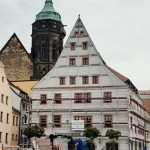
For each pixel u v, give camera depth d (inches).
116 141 2807.6
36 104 2984.7
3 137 2898.6
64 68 3024.1
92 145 2849.4
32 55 4859.7
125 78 3115.2
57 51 4803.2
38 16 4864.7
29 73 4539.9
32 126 2837.1
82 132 2866.6
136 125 3125.0
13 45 4613.7
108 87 2901.1
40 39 4785.9
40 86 3016.7
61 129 2906.0
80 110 2901.1
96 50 3014.3
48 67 4682.6
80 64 3011.8
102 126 2847.0
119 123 2819.9
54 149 2094.0
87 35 3061.0
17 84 4065.0
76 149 2231.8
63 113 2930.6
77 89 2952.8
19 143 3235.7
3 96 2928.2
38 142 2493.8
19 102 3321.9
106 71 2940.5
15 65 4574.3
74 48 3053.6
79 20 3112.7
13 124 3127.5
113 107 2856.8
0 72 2910.9
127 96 2859.3
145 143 3769.7
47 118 2947.8
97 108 2878.9
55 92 2982.3
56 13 4886.8
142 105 3855.8
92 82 2952.8
